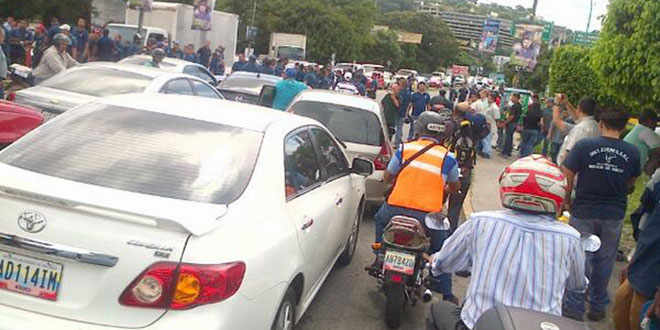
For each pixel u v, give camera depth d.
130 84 9.05
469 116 9.24
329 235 5.05
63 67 11.13
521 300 3.06
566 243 3.11
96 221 3.05
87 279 3.03
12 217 3.09
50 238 3.03
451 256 3.40
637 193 12.71
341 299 5.84
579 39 37.81
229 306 3.07
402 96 15.93
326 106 9.02
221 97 11.19
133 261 2.97
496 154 19.25
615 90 8.96
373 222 8.87
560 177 3.18
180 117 4.08
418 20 129.00
